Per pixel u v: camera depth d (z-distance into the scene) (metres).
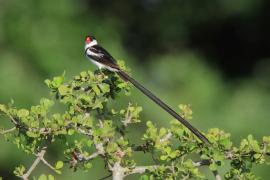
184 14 20.31
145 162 14.70
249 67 20.92
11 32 15.91
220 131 7.47
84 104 7.41
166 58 17.42
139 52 20.47
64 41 15.95
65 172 15.27
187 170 7.20
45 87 15.48
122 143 7.27
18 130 7.34
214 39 20.78
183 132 7.38
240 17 20.02
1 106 7.31
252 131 16.41
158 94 16.23
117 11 20.38
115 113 7.74
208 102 16.50
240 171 7.36
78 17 16.47
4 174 15.55
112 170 7.33
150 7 20.66
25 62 15.70
